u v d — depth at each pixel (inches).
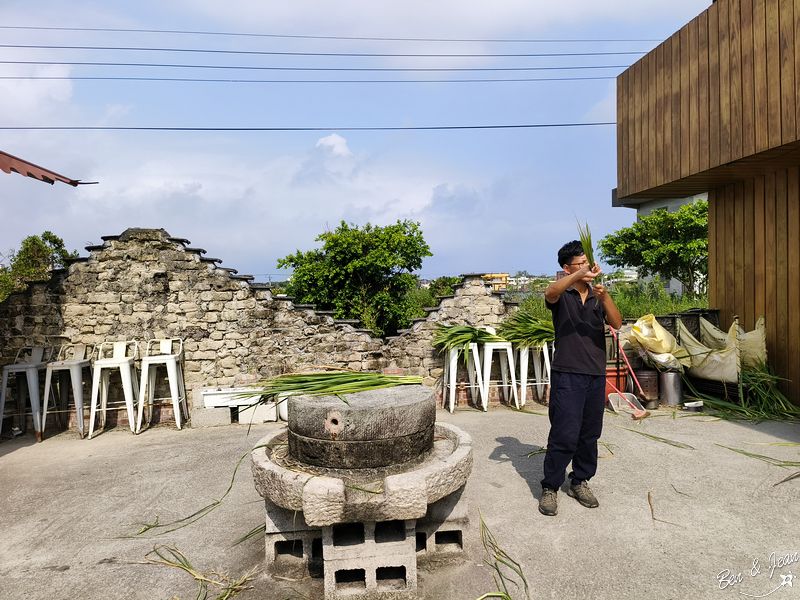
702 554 116.9
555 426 140.2
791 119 194.9
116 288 266.8
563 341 140.7
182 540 133.6
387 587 106.5
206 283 274.8
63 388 258.4
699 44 244.1
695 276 579.8
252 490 168.6
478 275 292.4
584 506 144.4
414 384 145.0
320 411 116.0
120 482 179.8
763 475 162.1
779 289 253.6
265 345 279.0
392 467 116.3
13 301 259.6
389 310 388.2
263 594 108.3
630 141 303.7
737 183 279.0
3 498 167.6
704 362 264.8
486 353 270.4
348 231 395.5
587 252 144.1
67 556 126.5
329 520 101.0
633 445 197.9
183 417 267.1
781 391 251.8
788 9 195.8
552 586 106.8
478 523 136.4
